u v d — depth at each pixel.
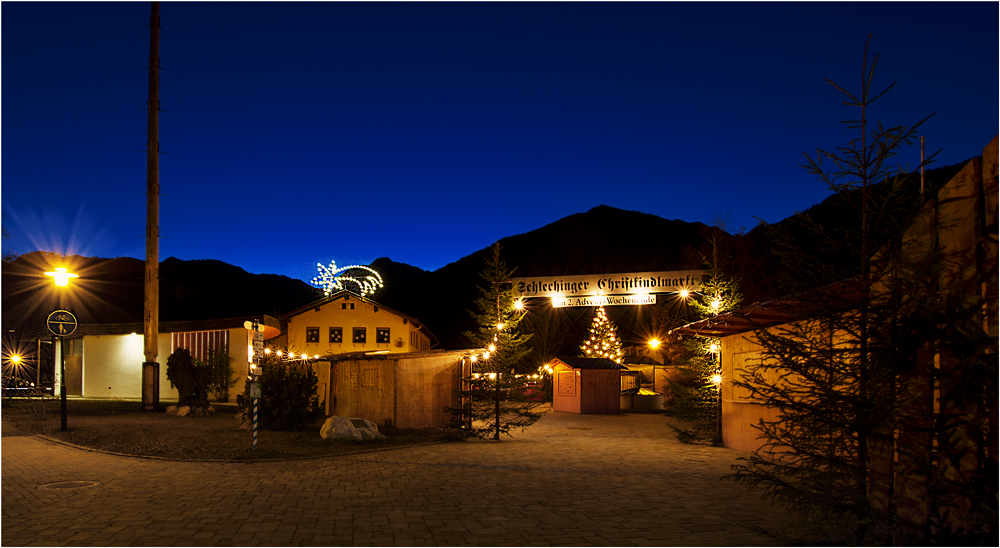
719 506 8.23
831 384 6.30
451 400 19.19
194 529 6.89
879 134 6.25
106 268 111.06
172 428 18.22
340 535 6.69
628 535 6.75
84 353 36.00
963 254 6.00
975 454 5.95
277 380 18.25
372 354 20.70
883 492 6.28
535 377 19.86
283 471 11.02
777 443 6.86
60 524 7.10
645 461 12.88
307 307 46.50
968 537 5.91
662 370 37.88
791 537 6.61
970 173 6.08
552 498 8.73
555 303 19.03
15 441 15.00
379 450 14.17
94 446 14.09
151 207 25.27
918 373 6.08
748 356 14.67
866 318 6.20
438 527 7.05
